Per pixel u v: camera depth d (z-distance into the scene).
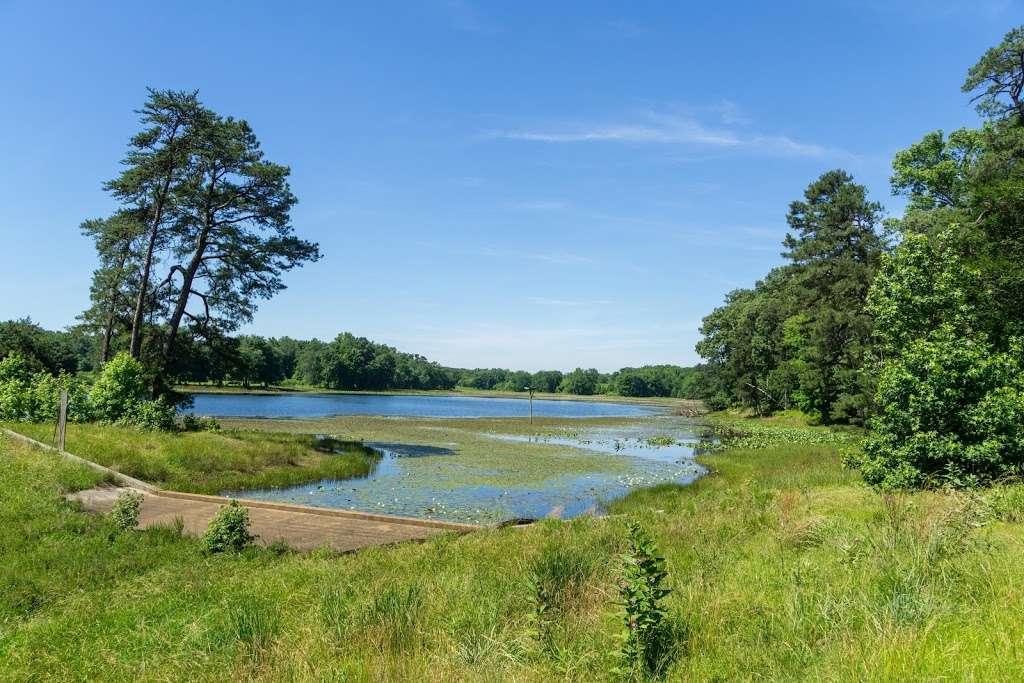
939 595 5.02
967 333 16.94
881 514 9.01
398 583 6.86
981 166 26.62
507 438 39.53
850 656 4.09
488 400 143.75
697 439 41.62
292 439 29.84
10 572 7.99
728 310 79.75
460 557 8.64
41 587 7.63
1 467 13.99
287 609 6.47
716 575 6.81
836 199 45.62
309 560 8.83
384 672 4.61
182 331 33.41
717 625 5.20
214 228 31.94
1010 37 28.05
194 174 31.12
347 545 10.34
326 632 5.57
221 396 90.06
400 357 181.12
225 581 7.85
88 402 24.58
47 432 19.86
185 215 31.09
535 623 5.31
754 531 9.52
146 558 9.03
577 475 23.44
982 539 6.52
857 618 4.88
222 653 5.31
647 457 30.33
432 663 4.76
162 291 32.16
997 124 30.20
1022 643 3.99
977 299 19.25
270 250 32.34
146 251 30.52
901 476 12.08
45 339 46.59
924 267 18.12
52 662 5.31
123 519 10.70
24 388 24.66
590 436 43.38
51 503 11.75
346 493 18.62
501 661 4.69
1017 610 4.52
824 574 6.18
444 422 53.25
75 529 10.38
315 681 4.53
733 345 68.88
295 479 20.56
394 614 5.76
